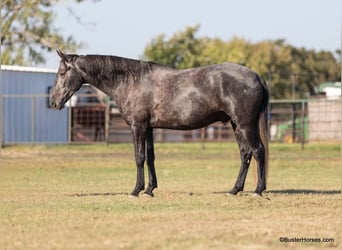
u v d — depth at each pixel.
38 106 38.81
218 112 15.38
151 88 15.48
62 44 47.12
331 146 38.66
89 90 40.91
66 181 20.42
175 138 46.06
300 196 15.92
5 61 47.59
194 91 15.26
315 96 48.19
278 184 19.56
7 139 37.53
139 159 15.62
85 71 15.80
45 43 47.06
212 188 18.17
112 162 27.66
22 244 10.27
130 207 14.02
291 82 80.62
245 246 10.05
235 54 70.62
